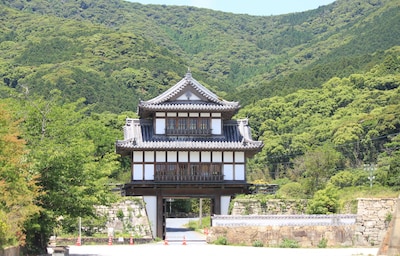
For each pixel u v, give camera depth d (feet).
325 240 208.74
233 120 268.62
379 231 210.79
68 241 228.84
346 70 593.42
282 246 207.21
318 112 510.17
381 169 332.80
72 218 186.50
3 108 147.43
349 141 415.44
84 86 602.44
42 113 179.83
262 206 248.32
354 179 317.63
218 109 256.32
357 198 226.58
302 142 444.96
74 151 162.71
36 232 164.66
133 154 255.29
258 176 415.64
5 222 125.80
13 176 134.92
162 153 256.11
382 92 508.94
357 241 210.38
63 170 161.27
